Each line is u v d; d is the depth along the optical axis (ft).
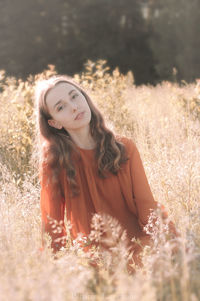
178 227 7.36
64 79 8.38
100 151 8.13
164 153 11.57
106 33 75.92
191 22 55.36
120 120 17.12
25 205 9.14
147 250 6.52
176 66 56.70
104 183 8.24
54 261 6.54
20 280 4.78
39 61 74.54
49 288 4.61
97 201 8.14
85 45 74.90
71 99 8.10
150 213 7.80
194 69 53.93
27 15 74.23
